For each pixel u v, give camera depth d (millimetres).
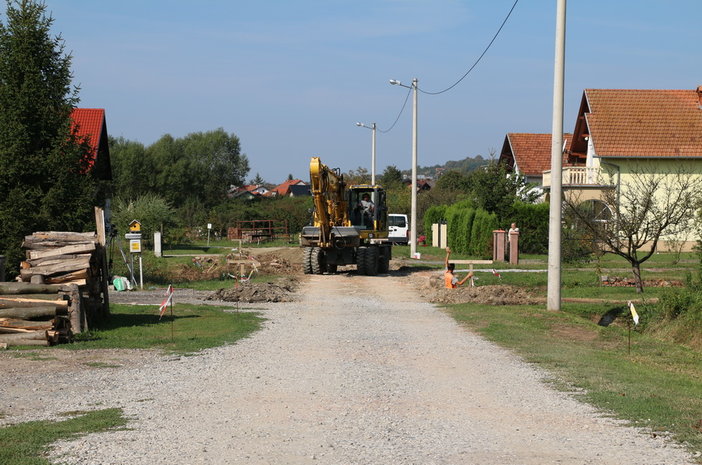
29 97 26281
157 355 12773
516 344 14148
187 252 50812
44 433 7531
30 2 26828
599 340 14945
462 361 12258
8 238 25141
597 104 46000
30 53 26641
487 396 9547
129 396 9469
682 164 41156
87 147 28594
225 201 95875
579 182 44125
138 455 6805
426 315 18734
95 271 16109
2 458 6605
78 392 9695
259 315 18500
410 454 6867
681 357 13227
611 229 24016
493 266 33719
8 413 8516
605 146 43531
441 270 34188
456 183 80875
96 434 7551
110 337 14695
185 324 16609
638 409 8688
